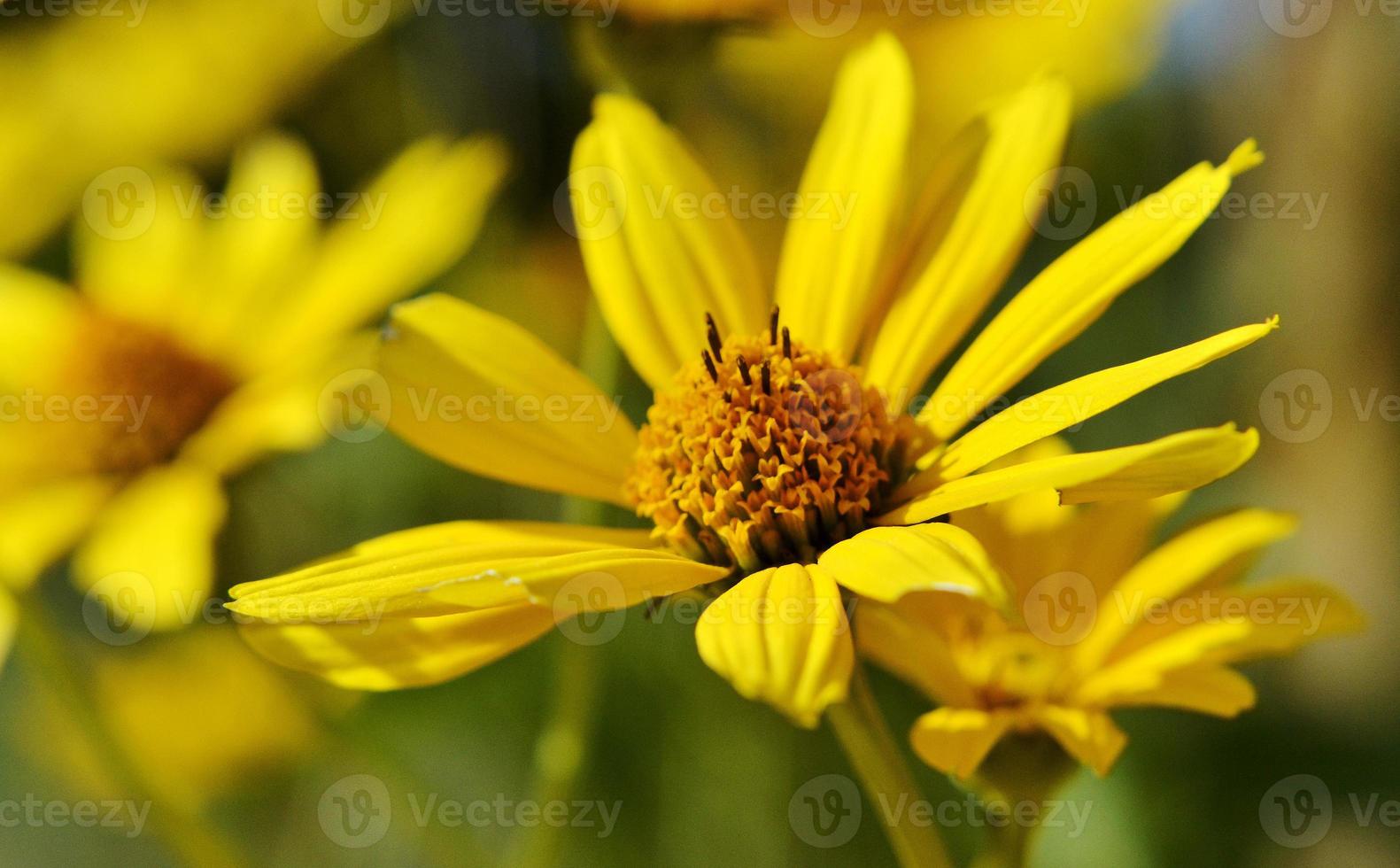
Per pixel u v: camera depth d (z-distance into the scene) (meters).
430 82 0.35
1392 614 0.32
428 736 0.33
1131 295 0.34
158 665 0.35
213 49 0.36
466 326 0.28
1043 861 0.32
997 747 0.27
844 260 0.28
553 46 0.34
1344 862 0.32
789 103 0.35
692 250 0.29
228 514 0.32
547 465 0.28
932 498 0.27
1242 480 0.33
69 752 0.35
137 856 0.36
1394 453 0.33
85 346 0.33
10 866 0.36
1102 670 0.28
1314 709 0.32
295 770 0.35
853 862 0.32
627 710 0.33
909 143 0.28
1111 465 0.25
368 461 0.33
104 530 0.32
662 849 0.33
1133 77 0.34
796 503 0.27
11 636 0.29
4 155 0.36
